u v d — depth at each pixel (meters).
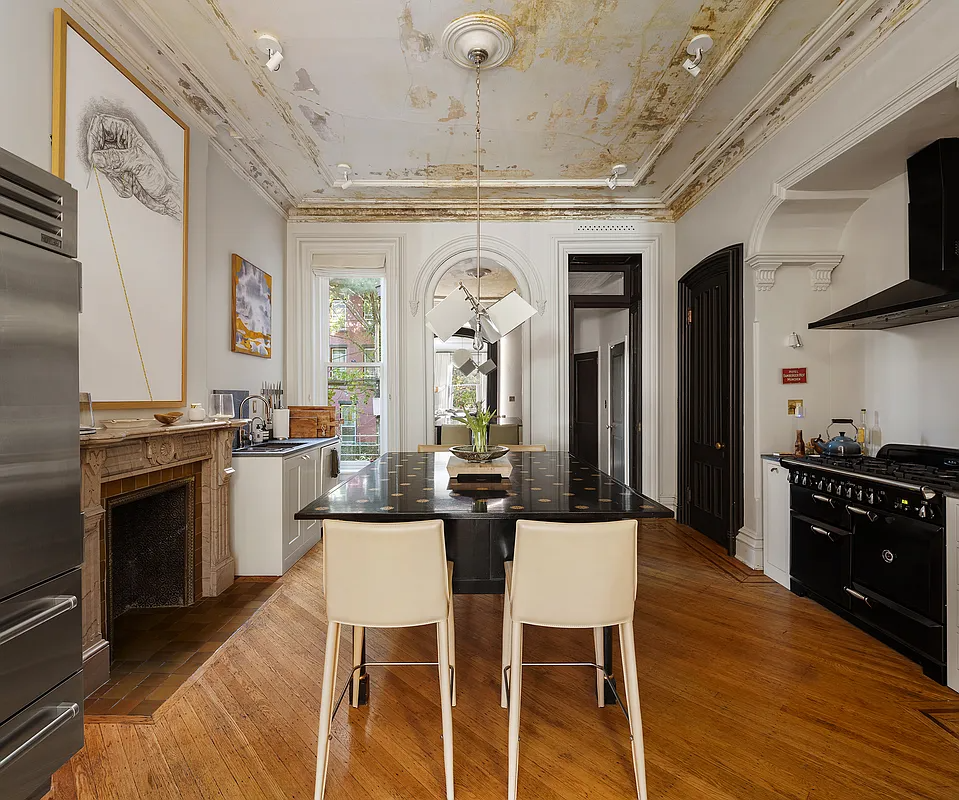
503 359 9.13
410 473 2.95
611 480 2.69
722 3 2.68
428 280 5.59
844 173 3.24
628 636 1.78
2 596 1.41
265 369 4.97
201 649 2.74
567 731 2.08
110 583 2.56
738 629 2.99
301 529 4.29
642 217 5.59
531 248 5.61
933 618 2.41
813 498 3.29
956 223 2.76
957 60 2.20
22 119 2.15
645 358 5.61
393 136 4.13
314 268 5.59
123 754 1.93
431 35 2.92
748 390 4.13
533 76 3.32
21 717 1.46
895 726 2.09
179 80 3.26
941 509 2.38
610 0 2.66
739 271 4.21
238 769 1.86
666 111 3.77
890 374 3.45
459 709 2.24
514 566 1.78
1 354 1.40
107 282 2.65
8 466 1.43
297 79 3.34
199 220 3.62
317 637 2.89
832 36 2.82
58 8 2.33
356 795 1.74
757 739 2.02
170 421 2.92
